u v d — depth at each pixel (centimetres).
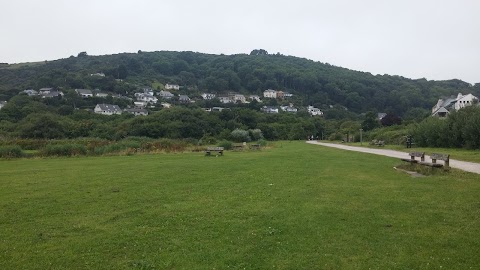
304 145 5594
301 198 1385
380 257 814
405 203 1277
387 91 15350
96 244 920
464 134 3547
